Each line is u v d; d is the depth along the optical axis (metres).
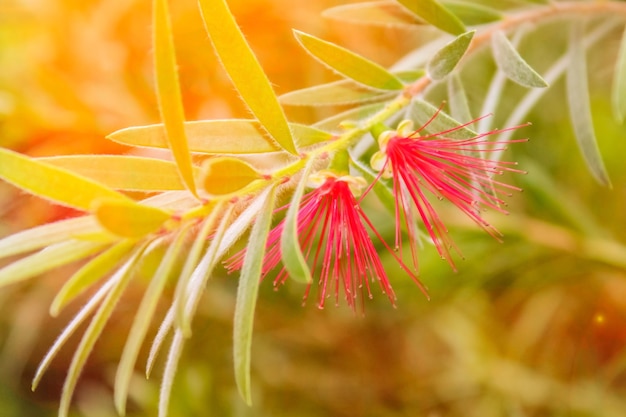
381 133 0.34
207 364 0.62
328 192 0.33
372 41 0.59
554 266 0.57
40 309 0.65
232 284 0.62
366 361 0.66
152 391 0.57
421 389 0.65
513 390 0.59
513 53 0.35
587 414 0.56
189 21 0.53
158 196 0.32
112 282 0.31
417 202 0.34
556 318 0.62
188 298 0.31
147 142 0.32
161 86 0.29
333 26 0.56
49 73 0.57
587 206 0.60
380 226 0.52
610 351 0.61
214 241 0.31
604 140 0.59
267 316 0.64
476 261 0.55
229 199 0.31
